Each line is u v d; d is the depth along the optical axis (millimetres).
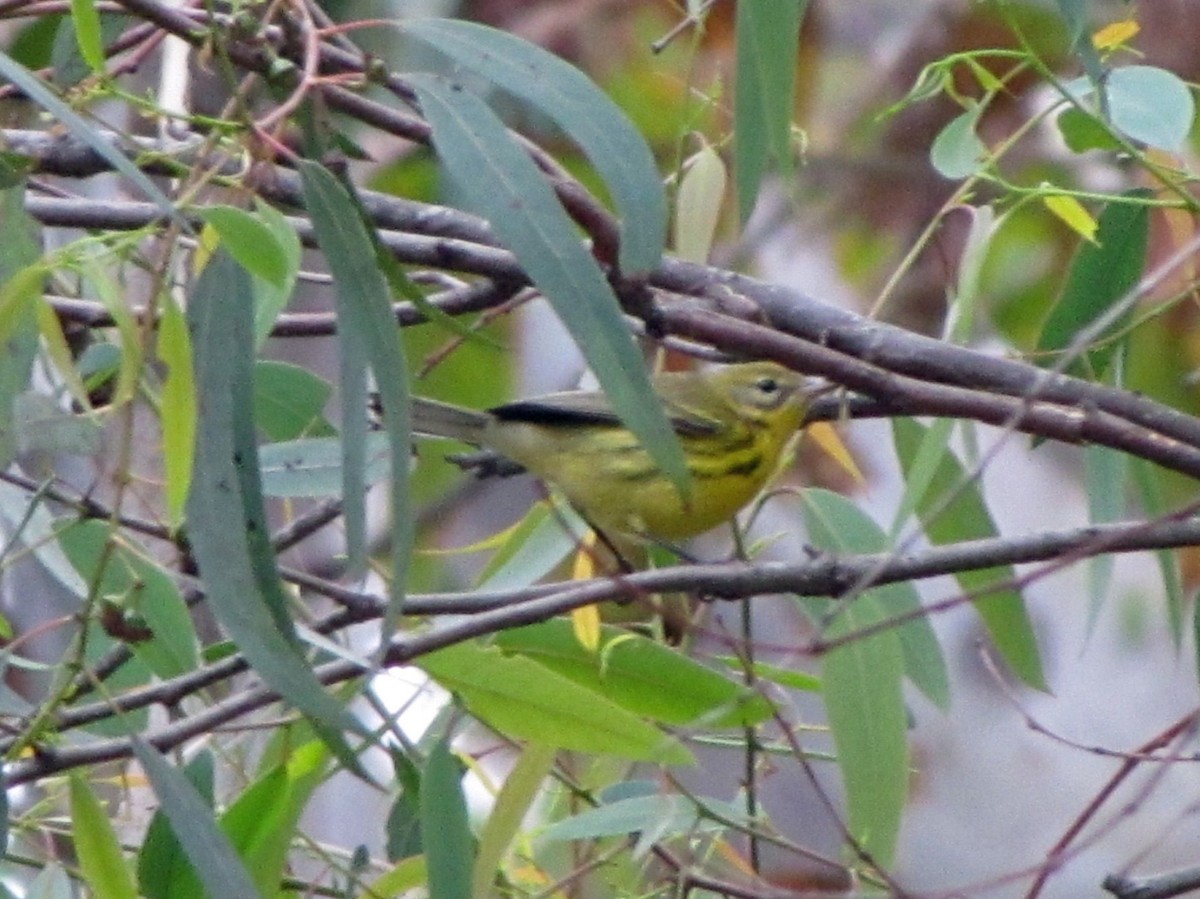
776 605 16250
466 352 15086
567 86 6574
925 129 17047
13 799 9297
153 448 9445
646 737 7961
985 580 9320
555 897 9195
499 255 8672
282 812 8102
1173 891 7914
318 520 8734
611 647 8789
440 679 8031
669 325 8023
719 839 8914
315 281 8727
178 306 6445
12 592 11398
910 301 16422
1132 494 14023
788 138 7492
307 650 7711
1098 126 8500
